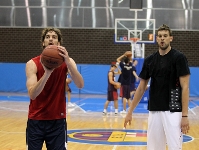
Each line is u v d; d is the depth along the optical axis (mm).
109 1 22906
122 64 13586
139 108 15336
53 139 3854
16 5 23234
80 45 23078
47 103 3811
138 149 7258
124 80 13516
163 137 4641
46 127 3836
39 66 3803
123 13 22875
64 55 3471
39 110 3814
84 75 21844
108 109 14914
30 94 3578
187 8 22688
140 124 10766
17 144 7672
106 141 8102
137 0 19688
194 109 15297
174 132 4461
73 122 11102
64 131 3910
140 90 4832
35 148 3822
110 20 22922
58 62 3434
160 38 4562
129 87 13586
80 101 18047
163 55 4617
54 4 23141
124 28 22062
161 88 4566
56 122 3854
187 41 22719
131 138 8492
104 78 21734
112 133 9180
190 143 8047
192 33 22656
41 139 3852
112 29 22875
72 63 3777
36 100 3824
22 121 11219
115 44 22875
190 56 22688
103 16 22953
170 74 4531
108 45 22938
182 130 4465
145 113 13617
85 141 8078
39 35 23234
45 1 23188
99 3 22922
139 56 19094
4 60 23422
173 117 4477
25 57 23328
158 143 4652
